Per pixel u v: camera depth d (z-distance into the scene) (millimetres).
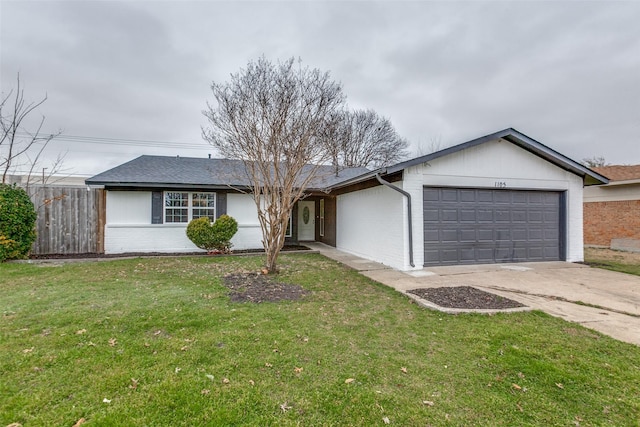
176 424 2275
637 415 2506
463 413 2494
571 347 3629
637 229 12133
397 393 2738
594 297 5633
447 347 3627
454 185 8578
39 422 2258
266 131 7410
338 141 15422
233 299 5258
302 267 8367
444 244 8555
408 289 6109
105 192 10633
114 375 2854
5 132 10836
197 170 12383
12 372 2877
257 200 7434
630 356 3436
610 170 13586
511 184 9070
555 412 2527
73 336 3637
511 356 3412
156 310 4570
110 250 10609
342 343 3684
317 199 15164
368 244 9992
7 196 8609
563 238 9555
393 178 8586
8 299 5008
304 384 2836
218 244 10562
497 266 8539
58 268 7738
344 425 2332
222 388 2721
